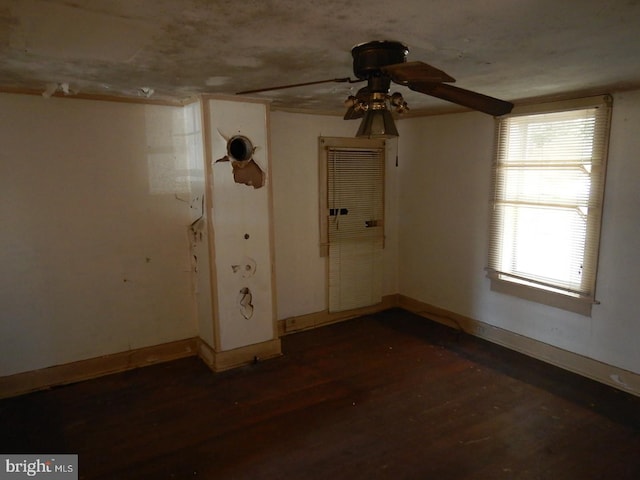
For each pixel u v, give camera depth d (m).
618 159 3.08
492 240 3.99
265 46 1.93
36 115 3.03
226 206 3.44
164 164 3.55
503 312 4.00
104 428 2.79
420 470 2.38
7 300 3.09
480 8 1.47
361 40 1.85
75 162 3.21
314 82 2.46
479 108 2.10
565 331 3.53
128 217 3.46
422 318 4.78
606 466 2.41
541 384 3.31
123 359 3.57
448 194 4.39
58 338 3.30
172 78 2.63
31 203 3.09
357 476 2.34
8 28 1.67
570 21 1.62
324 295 4.59
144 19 1.57
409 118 4.71
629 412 2.93
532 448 2.57
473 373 3.50
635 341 3.11
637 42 1.89
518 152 3.70
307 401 3.10
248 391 3.25
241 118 3.40
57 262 3.22
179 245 3.71
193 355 3.87
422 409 2.99
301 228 4.34
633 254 3.07
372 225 4.81
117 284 3.48
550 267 3.57
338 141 4.42
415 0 1.41
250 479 2.33
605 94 3.07
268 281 3.72
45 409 3.01
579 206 3.31
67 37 1.79
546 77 2.61
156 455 2.53
